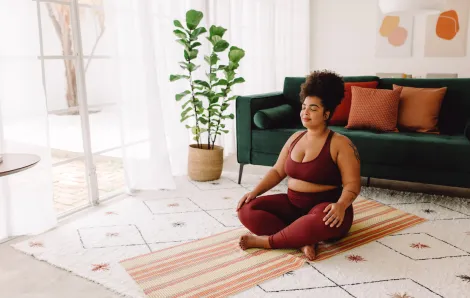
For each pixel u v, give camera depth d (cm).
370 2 504
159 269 179
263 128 300
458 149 247
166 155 292
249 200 211
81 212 251
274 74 483
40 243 205
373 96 301
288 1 512
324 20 534
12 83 199
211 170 315
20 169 129
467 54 466
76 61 253
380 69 513
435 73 483
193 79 347
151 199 275
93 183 264
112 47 267
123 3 269
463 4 458
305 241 188
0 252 196
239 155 312
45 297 158
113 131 483
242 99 305
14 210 210
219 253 194
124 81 277
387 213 247
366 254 193
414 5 308
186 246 202
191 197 278
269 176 217
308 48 536
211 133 362
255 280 169
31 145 208
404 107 302
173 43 321
